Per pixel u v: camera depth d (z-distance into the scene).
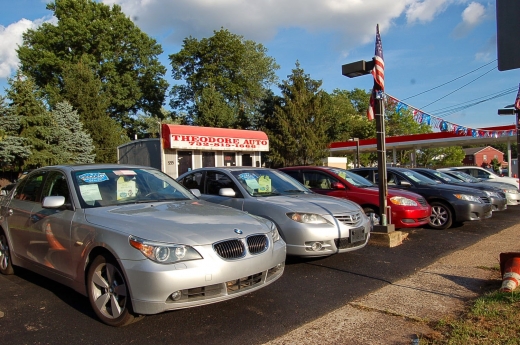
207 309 4.49
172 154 19.16
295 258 6.53
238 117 33.44
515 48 3.40
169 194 5.40
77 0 34.97
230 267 3.86
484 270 5.92
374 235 7.80
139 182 5.37
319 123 27.00
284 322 4.13
